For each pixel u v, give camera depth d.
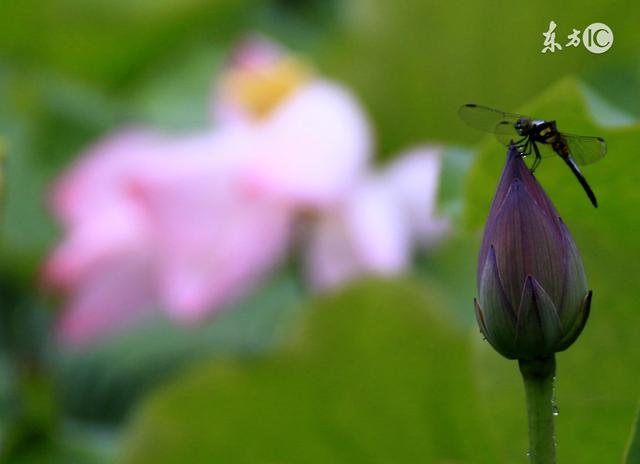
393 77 1.99
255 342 2.06
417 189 1.87
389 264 1.80
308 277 1.87
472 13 1.92
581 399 1.31
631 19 1.94
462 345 1.41
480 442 1.38
